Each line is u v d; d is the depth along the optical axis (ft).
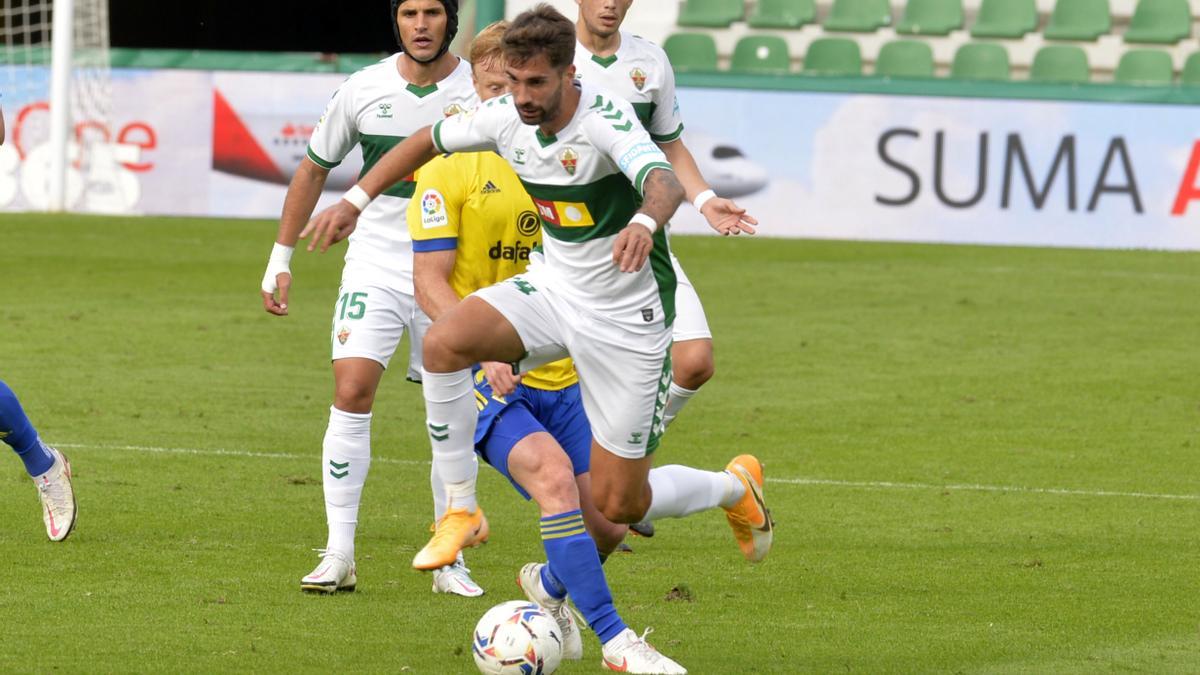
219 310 128.67
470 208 53.42
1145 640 51.06
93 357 107.65
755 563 59.00
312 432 87.45
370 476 78.07
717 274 151.94
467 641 49.39
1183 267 160.56
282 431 87.35
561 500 46.52
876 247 171.32
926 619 53.57
